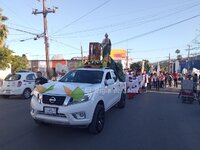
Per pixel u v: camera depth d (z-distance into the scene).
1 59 16.02
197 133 4.81
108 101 5.50
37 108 4.29
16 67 25.22
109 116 6.25
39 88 4.45
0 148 3.71
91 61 7.24
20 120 5.52
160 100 9.66
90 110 4.34
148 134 4.66
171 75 17.50
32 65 31.09
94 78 5.29
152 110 7.26
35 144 3.92
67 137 4.34
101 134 4.59
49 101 4.25
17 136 4.32
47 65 16.22
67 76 5.47
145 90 13.50
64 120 4.14
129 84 9.99
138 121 5.72
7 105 7.81
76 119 4.19
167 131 4.91
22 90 9.55
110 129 4.95
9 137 4.25
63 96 4.21
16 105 7.82
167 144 4.10
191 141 4.29
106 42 8.26
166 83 17.86
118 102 7.22
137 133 4.71
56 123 4.23
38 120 4.46
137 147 3.91
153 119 5.99
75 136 4.41
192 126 5.37
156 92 13.09
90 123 4.44
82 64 7.44
